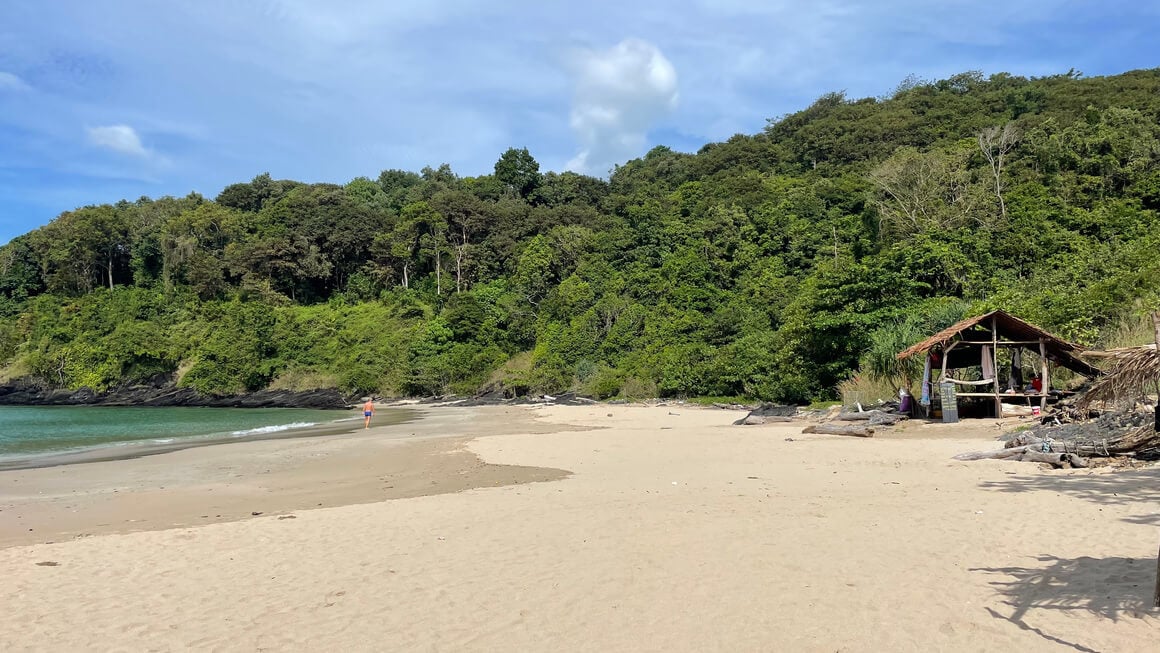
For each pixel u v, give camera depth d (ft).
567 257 220.43
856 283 98.32
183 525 32.91
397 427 98.27
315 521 31.78
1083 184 147.74
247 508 37.40
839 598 18.76
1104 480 33.71
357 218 269.03
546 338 182.60
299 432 93.09
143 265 255.09
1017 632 16.03
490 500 35.96
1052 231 130.93
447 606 19.31
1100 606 17.31
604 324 175.63
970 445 49.98
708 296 166.40
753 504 32.12
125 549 27.14
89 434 96.02
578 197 319.27
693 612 18.13
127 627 18.37
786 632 16.52
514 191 318.65
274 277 254.47
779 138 334.65
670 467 46.65
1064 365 66.80
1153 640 15.23
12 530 32.71
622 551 24.38
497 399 168.45
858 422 68.64
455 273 248.32
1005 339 67.82
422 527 29.66
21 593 21.61
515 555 24.47
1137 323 66.03
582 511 31.81
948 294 108.68
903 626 16.66
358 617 18.67
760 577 20.83
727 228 188.55
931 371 73.77
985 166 166.61
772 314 145.59
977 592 18.88
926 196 155.02
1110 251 93.86
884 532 25.80
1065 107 219.61
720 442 61.05
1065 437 44.16
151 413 152.56
